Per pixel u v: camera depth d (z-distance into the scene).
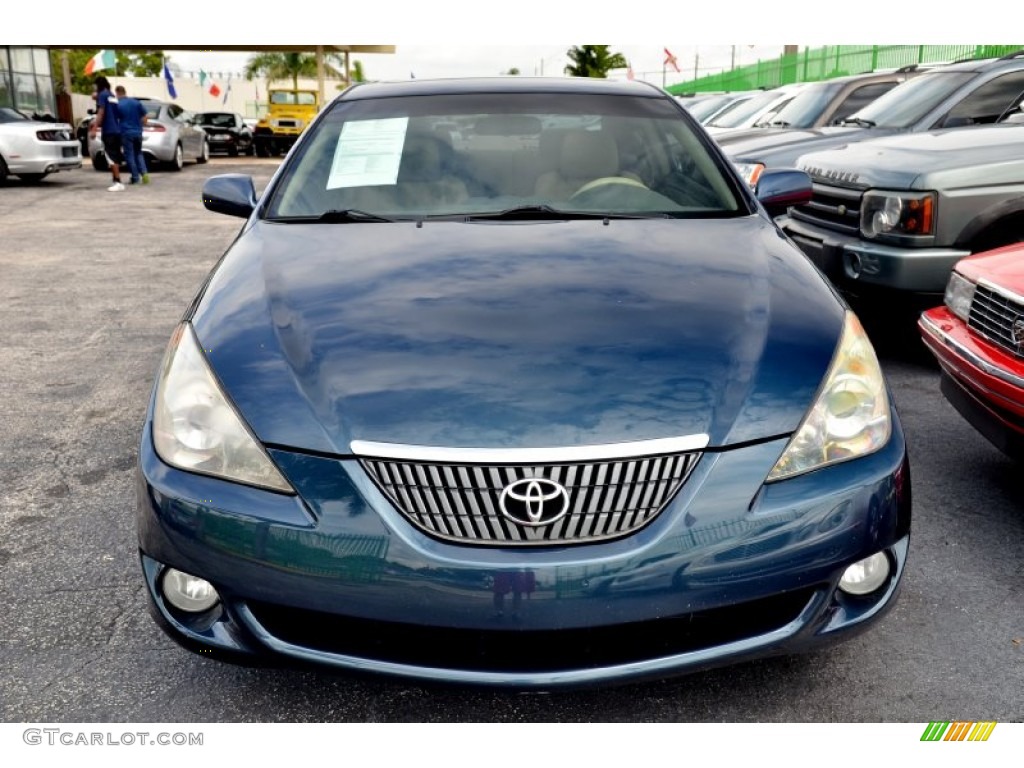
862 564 1.92
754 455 1.82
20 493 3.20
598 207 2.88
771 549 1.79
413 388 1.88
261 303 2.23
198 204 12.07
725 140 8.05
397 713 2.06
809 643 1.89
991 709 2.03
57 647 2.29
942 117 6.08
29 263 7.61
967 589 2.50
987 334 2.85
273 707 2.08
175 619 1.93
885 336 4.96
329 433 1.83
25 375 4.56
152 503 1.90
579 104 3.31
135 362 4.76
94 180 15.67
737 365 1.96
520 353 1.96
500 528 1.75
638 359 1.95
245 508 1.81
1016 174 4.11
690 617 1.79
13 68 20.73
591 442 1.78
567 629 1.74
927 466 3.32
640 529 1.76
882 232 4.22
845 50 19.25
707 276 2.32
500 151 3.09
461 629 1.74
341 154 3.11
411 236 2.63
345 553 1.76
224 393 1.93
